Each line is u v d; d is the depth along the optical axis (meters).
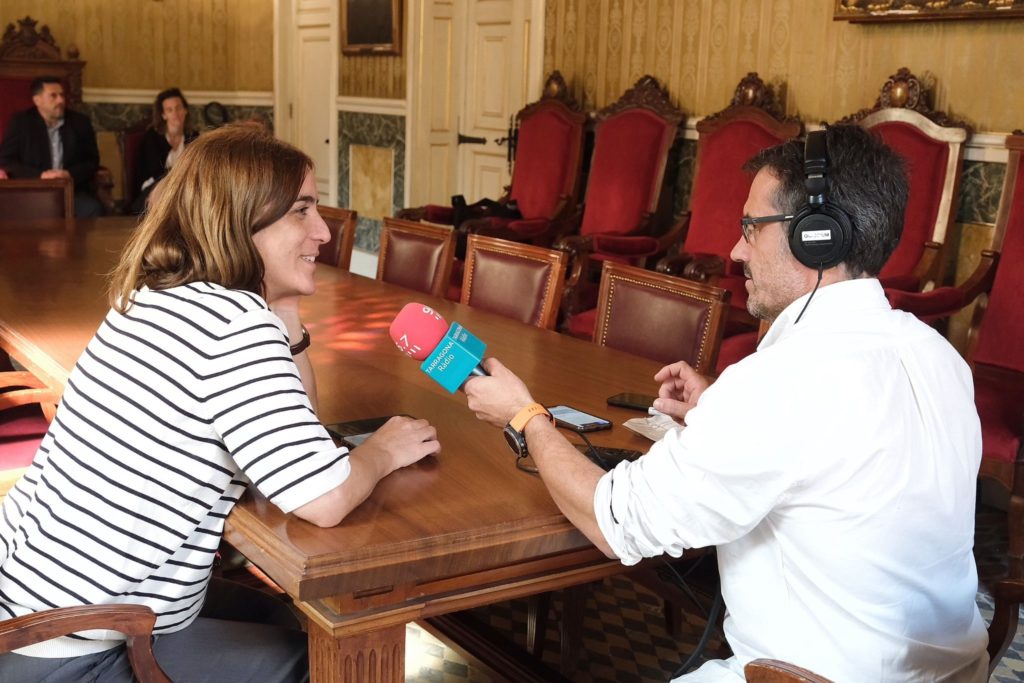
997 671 2.63
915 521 1.28
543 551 1.49
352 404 2.08
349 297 3.24
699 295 2.63
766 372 1.28
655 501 1.30
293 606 2.71
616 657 2.66
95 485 1.46
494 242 3.31
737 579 1.39
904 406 1.28
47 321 2.67
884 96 4.20
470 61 7.00
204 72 8.53
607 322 2.82
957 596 1.37
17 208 4.69
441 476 1.66
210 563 1.54
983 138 4.00
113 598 1.48
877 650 1.31
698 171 4.81
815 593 1.31
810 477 1.26
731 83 5.00
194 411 1.43
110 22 8.05
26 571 1.50
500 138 6.81
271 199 1.54
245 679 1.58
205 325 1.44
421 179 7.27
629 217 5.14
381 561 1.36
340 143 8.08
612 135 5.26
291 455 1.40
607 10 5.57
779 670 1.09
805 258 1.34
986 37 3.99
